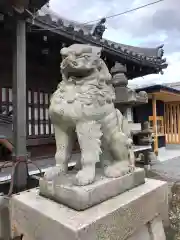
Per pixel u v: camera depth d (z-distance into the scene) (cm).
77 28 377
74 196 118
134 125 509
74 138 150
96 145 133
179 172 441
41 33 325
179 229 207
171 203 272
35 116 451
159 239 155
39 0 221
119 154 152
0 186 238
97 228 106
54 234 107
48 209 119
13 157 225
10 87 403
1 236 170
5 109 378
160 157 610
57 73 489
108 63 495
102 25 415
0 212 172
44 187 140
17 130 226
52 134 486
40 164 311
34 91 447
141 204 138
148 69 562
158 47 567
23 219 131
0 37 353
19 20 231
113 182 136
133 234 135
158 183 165
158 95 626
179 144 858
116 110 165
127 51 452
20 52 232
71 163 299
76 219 107
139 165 490
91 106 131
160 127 710
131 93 313
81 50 130
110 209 118
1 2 212
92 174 131
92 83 136
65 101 132
